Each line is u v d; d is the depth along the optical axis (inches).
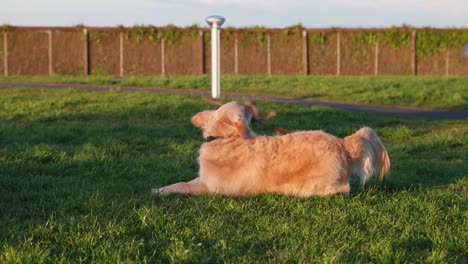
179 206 184.9
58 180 225.8
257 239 153.0
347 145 199.8
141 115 465.4
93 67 1014.4
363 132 205.0
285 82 814.5
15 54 981.8
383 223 168.9
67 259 134.3
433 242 150.6
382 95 652.1
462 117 521.3
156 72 1034.1
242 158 197.0
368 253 142.4
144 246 143.9
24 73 989.2
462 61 1088.2
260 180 196.4
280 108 514.0
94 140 336.5
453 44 1082.7
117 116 461.1
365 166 198.2
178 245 142.9
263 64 1056.2
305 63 1057.5
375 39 1069.8
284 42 1056.8
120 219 170.2
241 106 206.8
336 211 178.4
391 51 1077.1
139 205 185.9
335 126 443.8
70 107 495.2
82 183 219.8
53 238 149.7
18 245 139.4
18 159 259.3
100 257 134.9
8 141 327.3
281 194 198.4
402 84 779.4
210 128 202.1
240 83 802.2
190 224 164.2
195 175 243.4
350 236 154.8
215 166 199.3
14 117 435.2
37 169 246.7
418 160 312.3
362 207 184.4
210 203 184.7
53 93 609.9
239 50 1049.5
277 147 196.9
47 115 442.6
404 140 399.2
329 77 941.2
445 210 189.2
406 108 586.9
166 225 159.5
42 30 986.1
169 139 350.9
